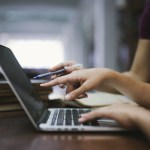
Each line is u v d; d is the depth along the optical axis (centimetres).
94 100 78
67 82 55
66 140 40
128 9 255
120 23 388
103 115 44
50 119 52
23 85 53
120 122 44
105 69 57
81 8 622
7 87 61
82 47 711
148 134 39
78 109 68
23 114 64
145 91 60
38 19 789
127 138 41
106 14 425
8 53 61
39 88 75
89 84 53
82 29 709
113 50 420
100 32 445
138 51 109
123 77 59
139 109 46
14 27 906
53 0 590
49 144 38
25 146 37
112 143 38
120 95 92
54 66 75
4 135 43
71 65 71
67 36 976
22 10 675
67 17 755
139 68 106
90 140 40
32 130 46
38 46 1088
